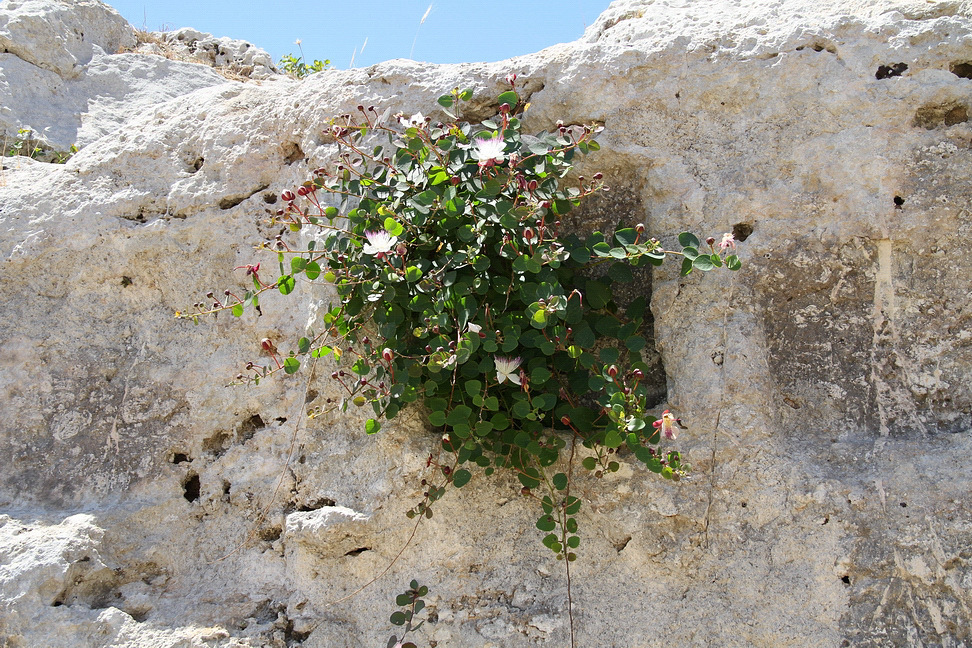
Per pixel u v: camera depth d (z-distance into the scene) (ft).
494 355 8.21
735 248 8.65
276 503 9.30
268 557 9.12
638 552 8.42
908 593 7.80
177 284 10.27
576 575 8.55
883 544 7.91
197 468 9.73
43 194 10.59
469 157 8.52
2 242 10.30
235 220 10.30
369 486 8.87
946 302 8.37
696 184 8.89
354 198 9.39
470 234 8.14
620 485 8.49
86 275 10.27
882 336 8.48
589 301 8.62
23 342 10.09
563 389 8.57
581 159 9.21
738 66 8.93
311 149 10.00
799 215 8.65
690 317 8.67
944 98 8.49
